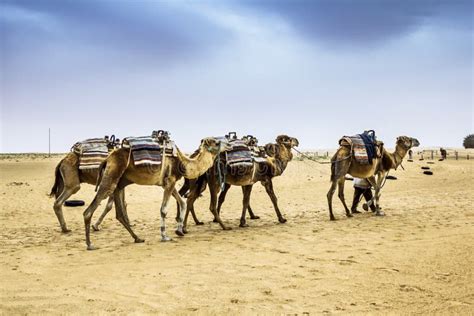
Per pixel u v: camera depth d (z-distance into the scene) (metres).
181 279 7.59
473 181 30.72
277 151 14.50
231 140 13.53
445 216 14.48
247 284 7.21
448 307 5.98
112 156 10.91
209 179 13.20
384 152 15.39
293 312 5.95
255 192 26.25
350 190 26.58
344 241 10.63
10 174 37.22
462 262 8.16
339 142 14.96
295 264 8.48
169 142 11.53
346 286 7.02
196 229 13.43
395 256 8.87
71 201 19.67
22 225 15.00
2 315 5.97
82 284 7.41
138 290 7.00
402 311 5.89
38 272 8.34
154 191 25.22
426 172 36.91
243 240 11.24
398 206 18.00
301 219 15.16
